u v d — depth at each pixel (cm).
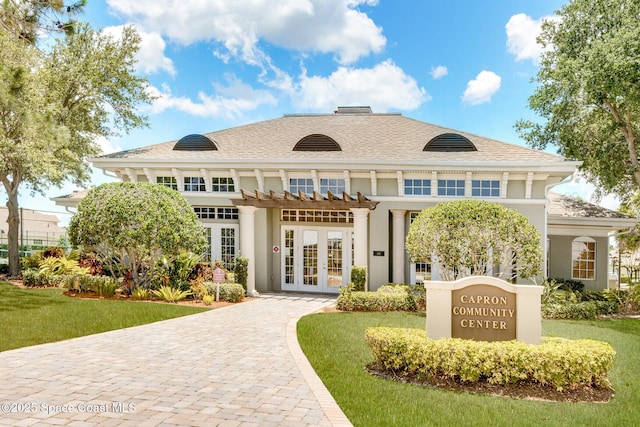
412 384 654
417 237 1284
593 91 1809
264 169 1723
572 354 631
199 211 1823
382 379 676
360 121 2105
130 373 674
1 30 1462
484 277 721
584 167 2312
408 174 1659
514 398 606
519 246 1230
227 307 1350
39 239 3136
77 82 2241
